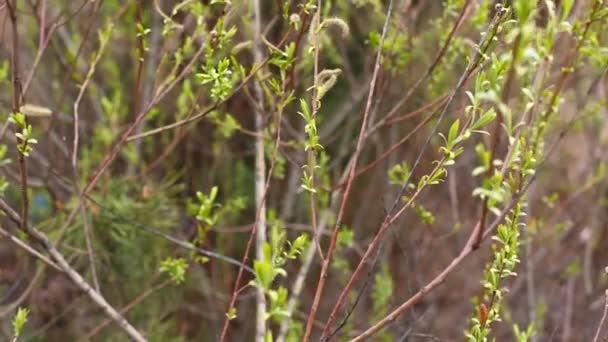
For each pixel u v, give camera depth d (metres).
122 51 3.28
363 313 3.09
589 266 3.21
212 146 3.19
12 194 2.86
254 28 2.24
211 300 3.19
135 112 2.16
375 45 2.00
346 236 2.43
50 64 3.12
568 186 3.33
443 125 3.04
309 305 3.26
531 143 1.61
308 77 2.42
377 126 2.07
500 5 1.48
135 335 1.97
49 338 2.91
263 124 2.13
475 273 3.33
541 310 2.90
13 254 3.04
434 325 3.17
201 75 1.70
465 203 3.19
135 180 2.81
